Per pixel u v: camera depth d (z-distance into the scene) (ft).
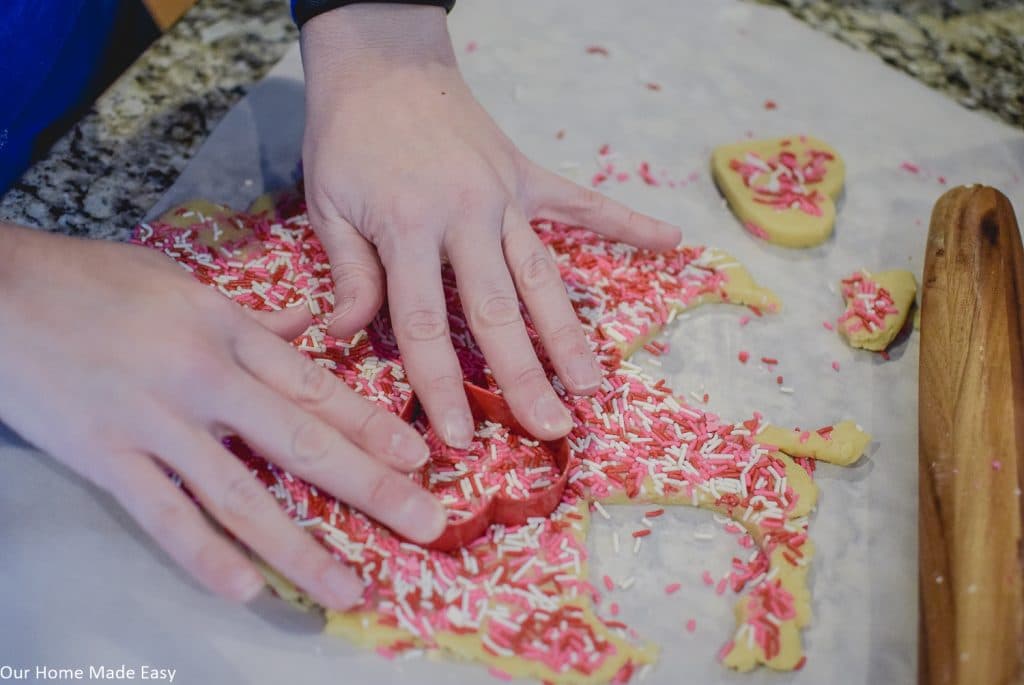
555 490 1.47
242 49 2.06
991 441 1.47
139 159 1.87
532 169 1.74
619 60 2.12
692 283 1.76
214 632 1.41
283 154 1.89
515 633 1.41
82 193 1.81
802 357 1.71
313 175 1.65
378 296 1.59
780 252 1.85
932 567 1.41
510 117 2.00
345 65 1.70
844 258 1.84
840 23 2.23
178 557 1.33
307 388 1.43
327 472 1.38
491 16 2.17
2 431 1.54
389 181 1.60
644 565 1.50
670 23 2.19
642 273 1.77
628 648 1.41
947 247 1.71
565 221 1.77
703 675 1.41
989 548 1.38
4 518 1.47
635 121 2.02
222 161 1.87
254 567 1.34
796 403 1.66
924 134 2.02
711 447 1.58
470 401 1.55
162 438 1.35
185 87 1.98
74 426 1.35
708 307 1.77
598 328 1.69
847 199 1.92
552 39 2.14
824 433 1.61
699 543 1.52
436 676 1.39
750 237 1.86
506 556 1.46
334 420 1.42
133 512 1.36
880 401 1.67
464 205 1.60
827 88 2.09
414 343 1.51
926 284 1.69
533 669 1.39
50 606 1.42
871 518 1.55
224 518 1.36
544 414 1.47
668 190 1.92
